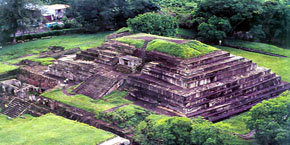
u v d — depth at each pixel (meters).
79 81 57.41
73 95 51.78
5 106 52.66
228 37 86.88
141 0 92.44
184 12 98.25
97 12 92.88
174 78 46.97
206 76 47.28
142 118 43.16
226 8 81.81
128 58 55.97
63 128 39.72
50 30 94.88
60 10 108.88
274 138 36.28
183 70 46.94
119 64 56.81
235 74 50.94
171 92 44.84
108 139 36.75
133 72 54.97
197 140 34.84
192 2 110.38
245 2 81.06
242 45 80.44
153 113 44.09
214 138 34.22
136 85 50.28
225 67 49.84
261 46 78.44
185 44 53.28
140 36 64.50
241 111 46.88
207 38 83.44
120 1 93.25
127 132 40.78
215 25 81.38
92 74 55.78
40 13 85.81
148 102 48.06
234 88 48.28
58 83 56.12
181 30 90.75
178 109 44.12
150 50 55.25
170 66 49.38
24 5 81.50
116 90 52.56
